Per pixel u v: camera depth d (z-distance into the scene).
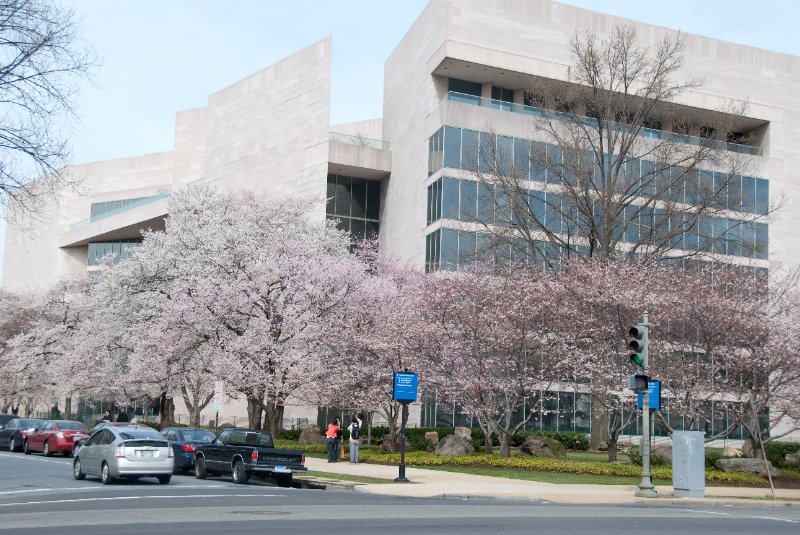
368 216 66.81
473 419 51.75
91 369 50.78
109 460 22.41
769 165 60.72
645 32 60.94
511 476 27.52
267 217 45.56
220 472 26.83
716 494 23.89
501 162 46.84
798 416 33.00
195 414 48.22
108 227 83.44
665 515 17.81
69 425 37.22
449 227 52.81
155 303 43.47
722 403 33.00
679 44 47.12
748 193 58.84
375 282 40.56
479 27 56.88
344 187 66.69
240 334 39.59
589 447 47.56
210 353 41.31
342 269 39.03
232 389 40.53
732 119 49.56
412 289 38.28
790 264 60.94
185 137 88.06
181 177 87.44
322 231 47.25
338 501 18.77
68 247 92.81
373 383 36.88
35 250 97.81
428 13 59.69
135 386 48.38
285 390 37.66
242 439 25.50
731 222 56.06
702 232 47.12
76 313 64.25
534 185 52.53
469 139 54.56
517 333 32.66
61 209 94.94
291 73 67.62
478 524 14.33
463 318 33.75
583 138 42.81
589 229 43.03
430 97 58.03
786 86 65.12
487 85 59.56
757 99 63.75
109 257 52.94
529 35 58.34
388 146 66.38
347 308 38.62
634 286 32.94
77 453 24.42
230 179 72.25
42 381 64.25
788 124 63.44
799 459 35.06
